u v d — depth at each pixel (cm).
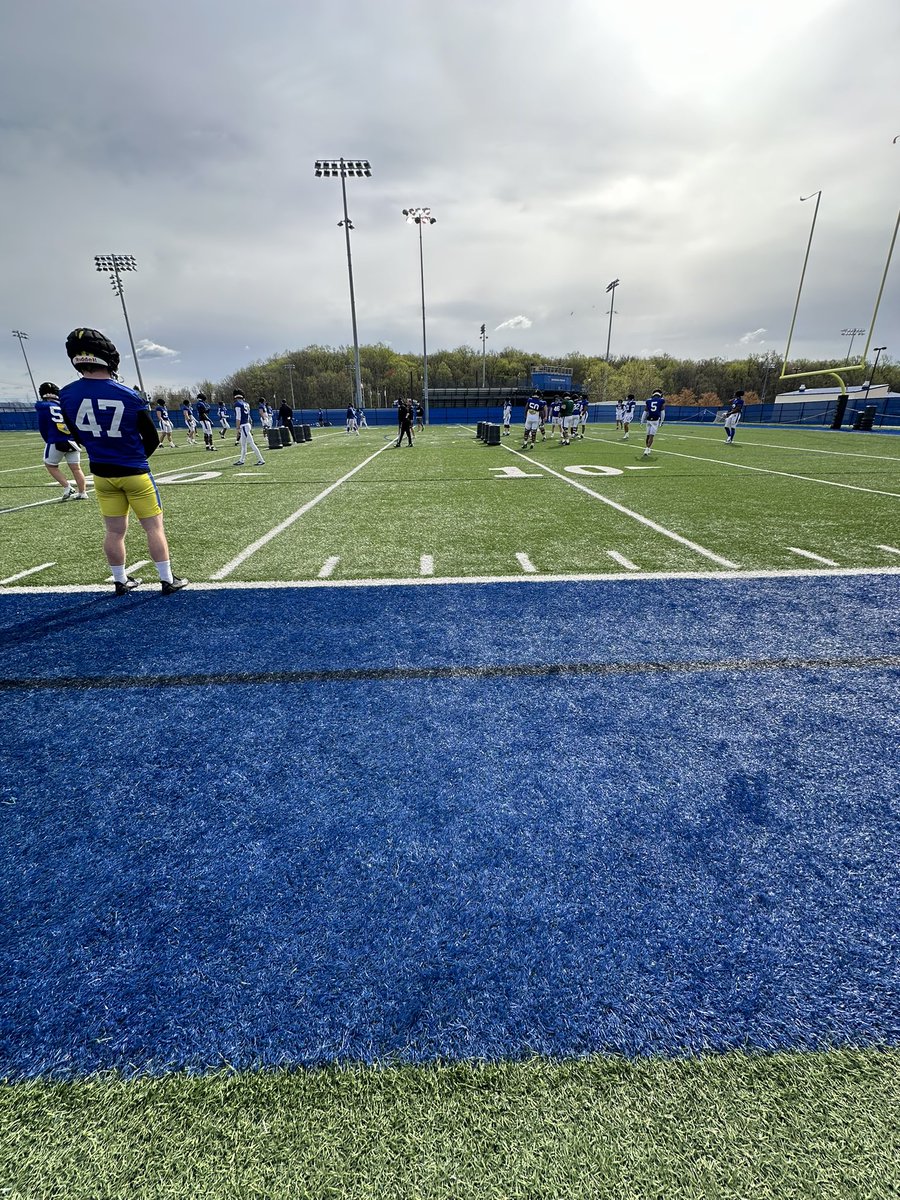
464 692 256
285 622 347
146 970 130
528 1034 116
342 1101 105
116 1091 107
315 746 216
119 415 360
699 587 398
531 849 163
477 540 544
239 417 1318
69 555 517
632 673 272
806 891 149
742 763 202
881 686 257
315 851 164
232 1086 108
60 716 241
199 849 166
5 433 3878
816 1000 122
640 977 127
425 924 140
